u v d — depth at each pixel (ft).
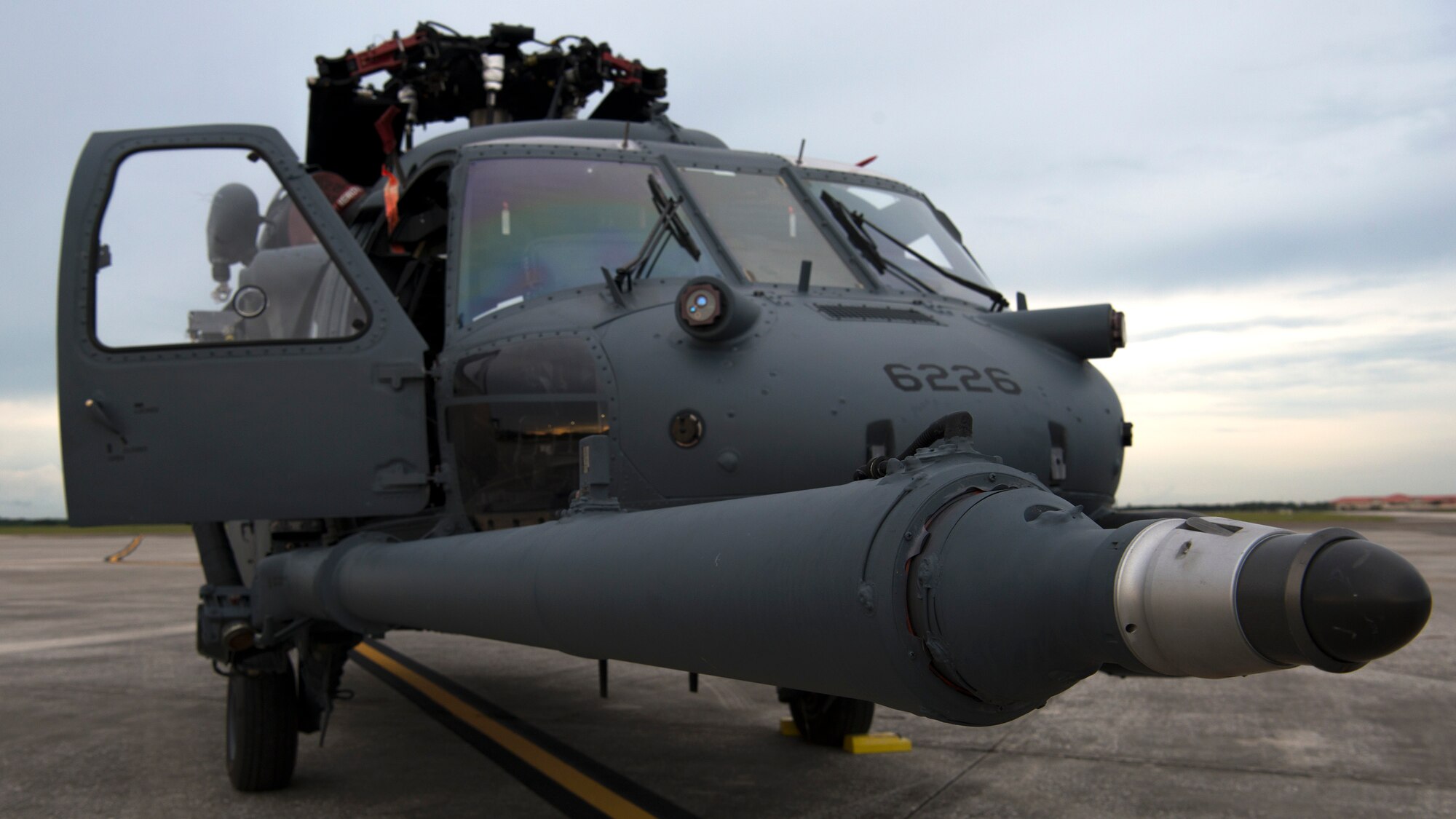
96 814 14.69
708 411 11.41
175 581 58.90
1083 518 5.32
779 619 5.90
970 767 16.47
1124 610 4.63
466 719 20.86
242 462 12.67
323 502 12.69
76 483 12.58
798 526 6.09
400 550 10.77
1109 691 23.41
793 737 18.83
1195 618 4.41
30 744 19.15
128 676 26.55
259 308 13.46
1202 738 18.51
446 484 13.00
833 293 13.46
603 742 18.63
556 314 12.76
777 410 11.32
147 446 12.64
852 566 5.50
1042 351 13.21
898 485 5.78
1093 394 13.19
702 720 20.53
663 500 11.44
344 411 12.84
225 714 21.90
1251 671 4.49
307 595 12.25
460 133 17.69
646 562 6.98
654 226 13.98
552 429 11.91
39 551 101.35
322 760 17.61
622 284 13.00
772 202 14.96
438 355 13.51
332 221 13.38
